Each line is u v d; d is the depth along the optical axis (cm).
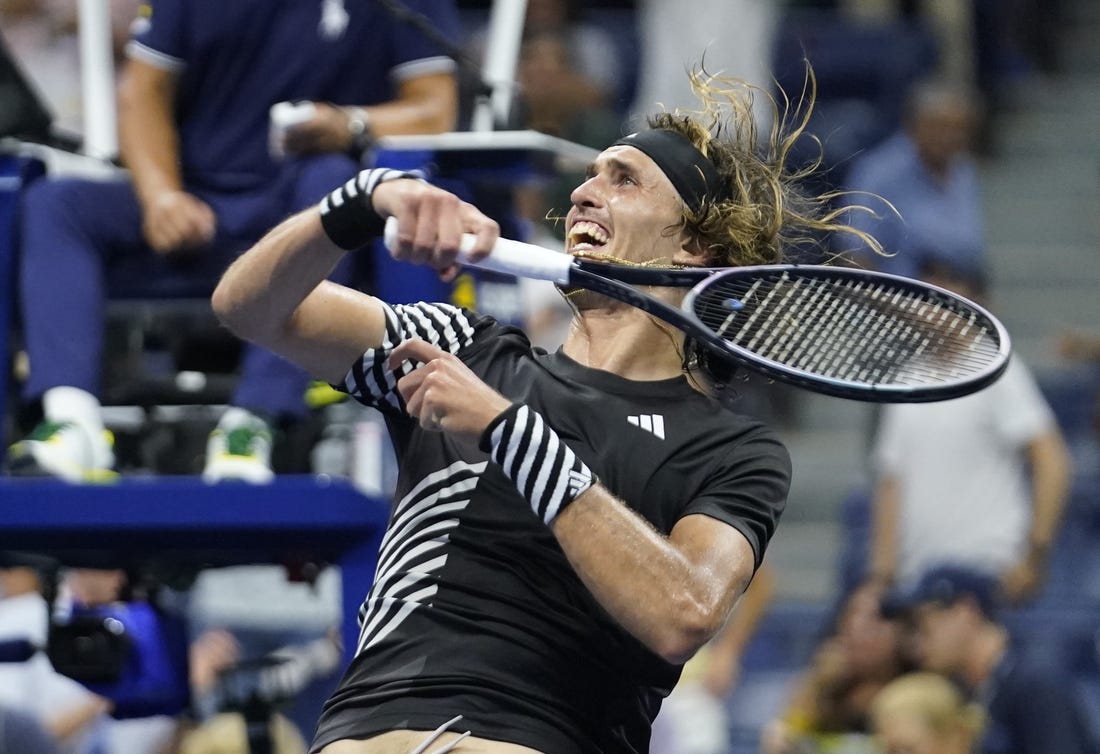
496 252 883
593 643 887
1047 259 3584
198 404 1456
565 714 879
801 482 3055
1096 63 4100
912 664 1964
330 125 1338
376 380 940
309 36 1431
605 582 828
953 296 951
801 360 921
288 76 1430
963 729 1859
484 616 882
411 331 954
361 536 1137
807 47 3684
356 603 1141
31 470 1227
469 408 842
